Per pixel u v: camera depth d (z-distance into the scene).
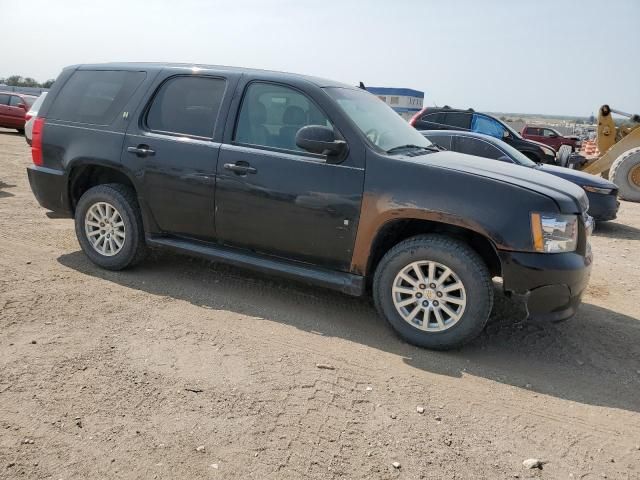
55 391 3.06
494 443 2.92
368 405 3.18
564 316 3.76
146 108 4.80
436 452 2.79
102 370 3.33
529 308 3.70
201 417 2.92
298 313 4.45
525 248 3.60
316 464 2.62
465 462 2.74
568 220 3.68
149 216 4.80
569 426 3.15
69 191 5.20
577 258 3.72
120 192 4.90
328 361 3.68
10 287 4.51
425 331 3.89
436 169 3.81
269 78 4.41
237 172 4.30
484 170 3.96
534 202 3.61
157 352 3.61
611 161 13.30
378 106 4.91
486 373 3.69
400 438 2.88
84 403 2.97
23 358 3.39
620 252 7.70
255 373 3.44
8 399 2.95
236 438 2.77
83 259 5.39
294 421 2.95
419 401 3.27
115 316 4.12
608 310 5.12
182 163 4.52
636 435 3.11
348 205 3.96
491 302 3.73
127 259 4.94
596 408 3.36
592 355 4.09
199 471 2.51
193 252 4.67
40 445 2.61
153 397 3.08
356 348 3.90
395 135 4.50
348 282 4.08
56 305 4.23
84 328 3.88
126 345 3.67
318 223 4.08
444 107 14.14
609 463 2.83
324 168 4.04
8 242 5.81
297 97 4.28
